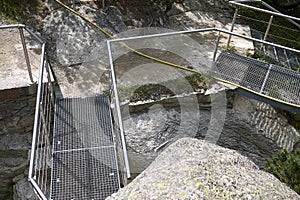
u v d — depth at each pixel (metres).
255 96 4.64
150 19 6.00
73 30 5.39
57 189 3.21
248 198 1.92
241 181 2.05
